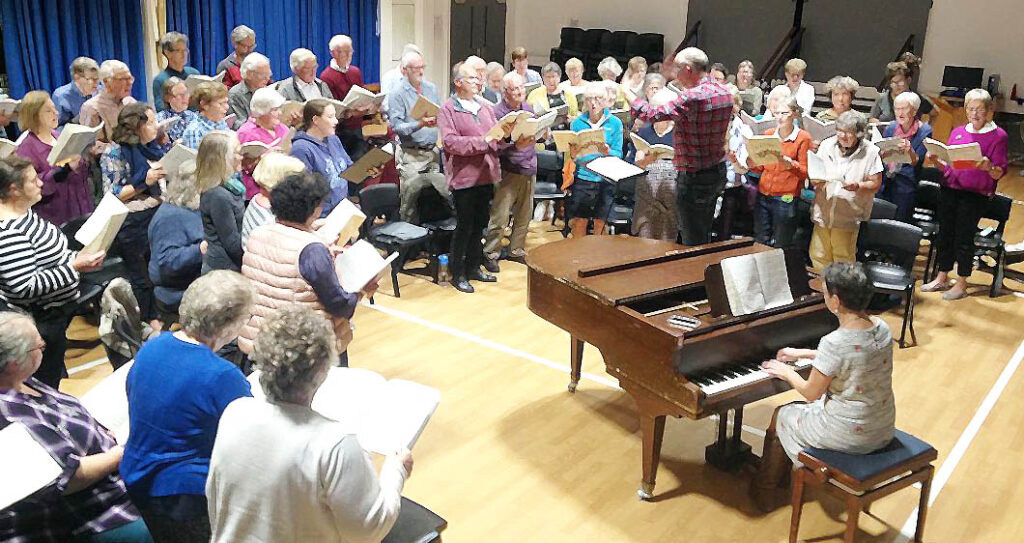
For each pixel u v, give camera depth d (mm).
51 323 3625
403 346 5133
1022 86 11539
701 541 3365
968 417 4461
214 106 5223
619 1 13781
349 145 6598
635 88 8625
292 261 3102
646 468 3568
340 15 10352
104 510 2389
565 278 3715
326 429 1897
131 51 8344
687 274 3818
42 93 4703
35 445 2072
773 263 3443
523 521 3463
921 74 12133
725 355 3350
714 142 4945
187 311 2271
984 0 11477
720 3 13125
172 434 2221
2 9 7328
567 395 4582
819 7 12531
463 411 4363
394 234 5832
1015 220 8586
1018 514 3613
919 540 3322
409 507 2580
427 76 11867
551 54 13766
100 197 5258
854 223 5414
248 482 1896
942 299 6246
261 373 1908
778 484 3727
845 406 3068
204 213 3799
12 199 3492
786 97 5762
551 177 7469
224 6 9023
